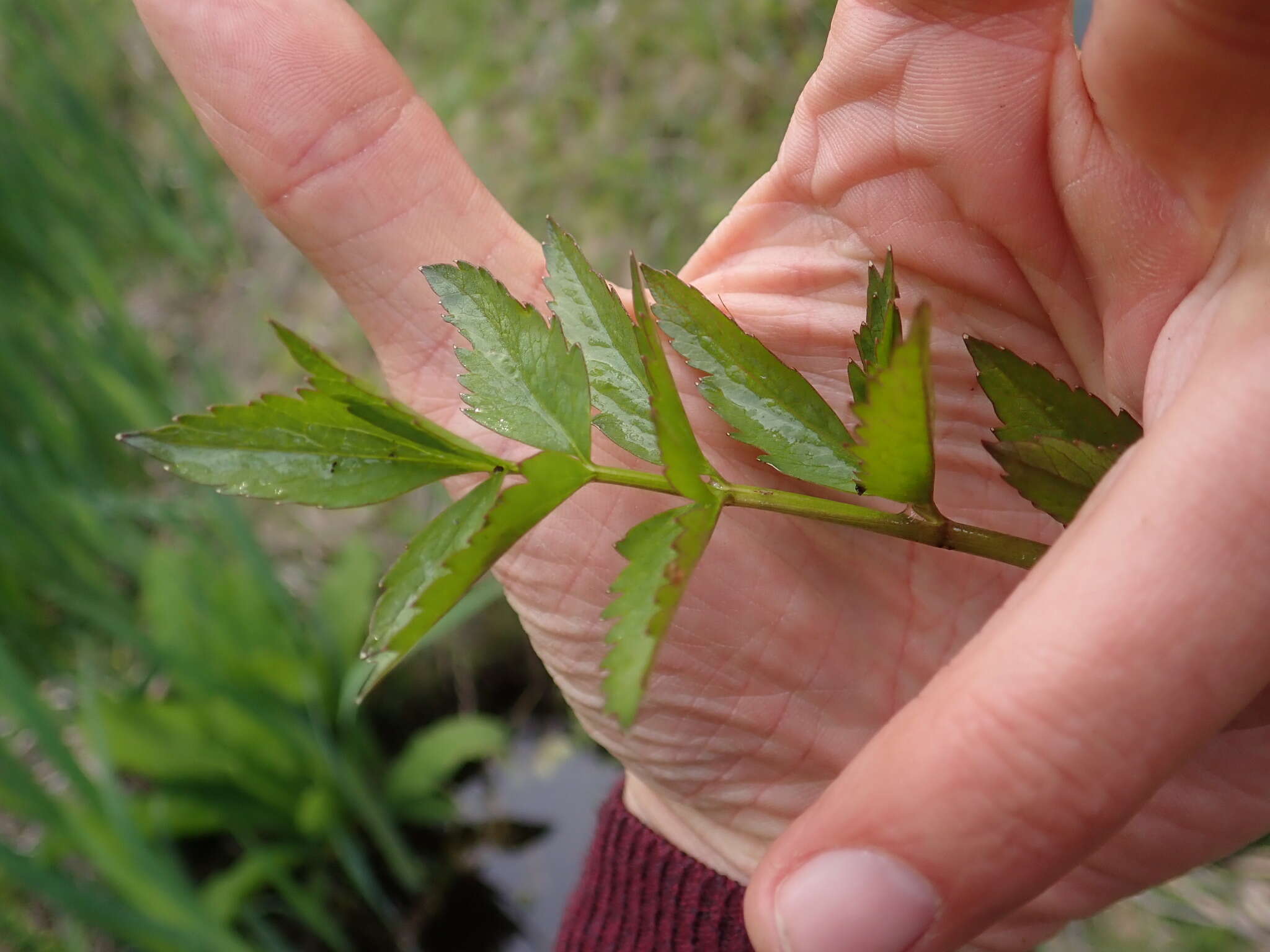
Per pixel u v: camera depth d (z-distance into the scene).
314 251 0.17
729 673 0.18
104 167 0.37
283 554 0.36
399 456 0.13
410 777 0.31
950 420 0.17
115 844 0.26
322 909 0.31
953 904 0.12
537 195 0.38
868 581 0.17
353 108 0.16
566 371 0.13
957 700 0.11
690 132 0.36
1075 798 0.11
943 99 0.15
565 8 0.41
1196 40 0.13
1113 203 0.14
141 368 0.33
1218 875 0.26
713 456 0.17
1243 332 0.12
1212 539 0.11
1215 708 0.11
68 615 0.33
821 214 0.17
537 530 0.17
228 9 0.16
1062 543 0.12
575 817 0.33
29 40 0.37
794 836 0.12
